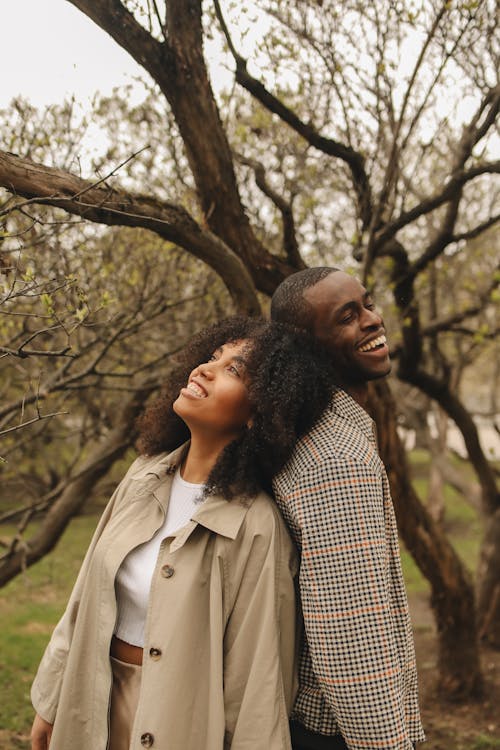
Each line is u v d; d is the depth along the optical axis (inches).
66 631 66.1
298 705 59.3
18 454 221.9
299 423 59.9
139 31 92.0
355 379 69.4
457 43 103.3
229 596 57.0
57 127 109.5
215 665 55.4
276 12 111.3
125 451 168.1
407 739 53.2
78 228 126.3
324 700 58.7
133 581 61.1
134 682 60.0
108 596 60.8
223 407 61.7
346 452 57.1
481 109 112.0
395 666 53.6
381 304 203.2
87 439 190.2
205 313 169.6
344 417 62.2
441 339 233.5
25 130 107.8
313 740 59.3
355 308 67.2
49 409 185.5
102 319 146.6
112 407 195.5
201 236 98.3
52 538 164.4
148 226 90.3
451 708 183.0
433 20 107.3
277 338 62.9
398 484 147.5
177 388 71.6
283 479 59.0
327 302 66.4
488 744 162.2
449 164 145.9
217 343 71.0
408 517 159.0
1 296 82.4
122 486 69.8
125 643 61.2
